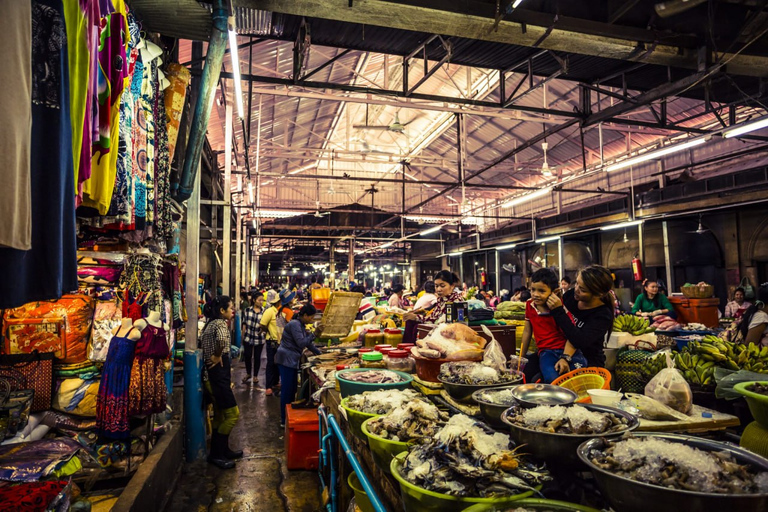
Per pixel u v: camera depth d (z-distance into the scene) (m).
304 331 5.30
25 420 2.78
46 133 1.33
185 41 6.30
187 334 4.49
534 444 1.30
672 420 1.74
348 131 16.92
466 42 6.49
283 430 5.29
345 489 2.68
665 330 5.08
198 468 4.21
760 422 1.40
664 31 5.52
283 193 23.86
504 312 5.60
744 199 11.13
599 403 1.88
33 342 3.17
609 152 16.89
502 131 16.73
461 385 2.04
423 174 22.92
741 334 4.11
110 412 3.05
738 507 0.82
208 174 9.86
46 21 1.36
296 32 6.21
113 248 3.49
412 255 31.44
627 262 15.64
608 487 0.99
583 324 2.62
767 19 5.39
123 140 2.21
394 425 1.64
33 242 1.29
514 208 24.47
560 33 5.16
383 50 6.93
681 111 13.30
